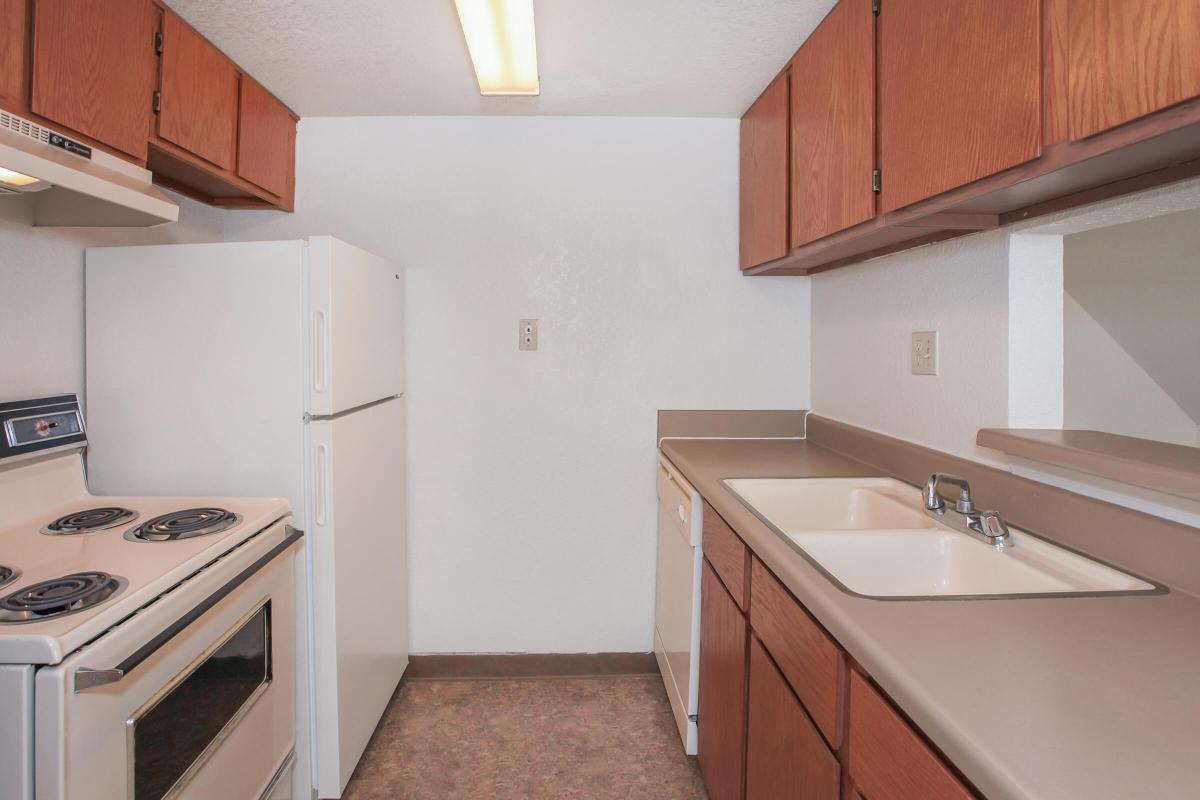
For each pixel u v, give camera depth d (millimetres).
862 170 1419
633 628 2465
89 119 1298
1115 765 548
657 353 2398
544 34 1726
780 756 1152
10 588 1047
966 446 1498
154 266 1643
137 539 1284
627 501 2428
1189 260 1533
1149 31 740
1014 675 702
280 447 1652
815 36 1674
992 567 1165
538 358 2383
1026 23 931
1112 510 1070
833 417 2213
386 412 2107
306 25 1682
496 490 2406
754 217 2184
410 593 2414
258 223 2316
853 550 1229
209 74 1750
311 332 1654
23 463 1438
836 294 2186
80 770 909
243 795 1320
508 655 2441
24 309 1496
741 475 1750
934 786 669
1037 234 1337
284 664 1514
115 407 1654
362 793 1784
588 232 2367
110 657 951
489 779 1847
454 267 2354
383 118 2326
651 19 1650
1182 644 780
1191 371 1849
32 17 1159
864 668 839
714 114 2318
